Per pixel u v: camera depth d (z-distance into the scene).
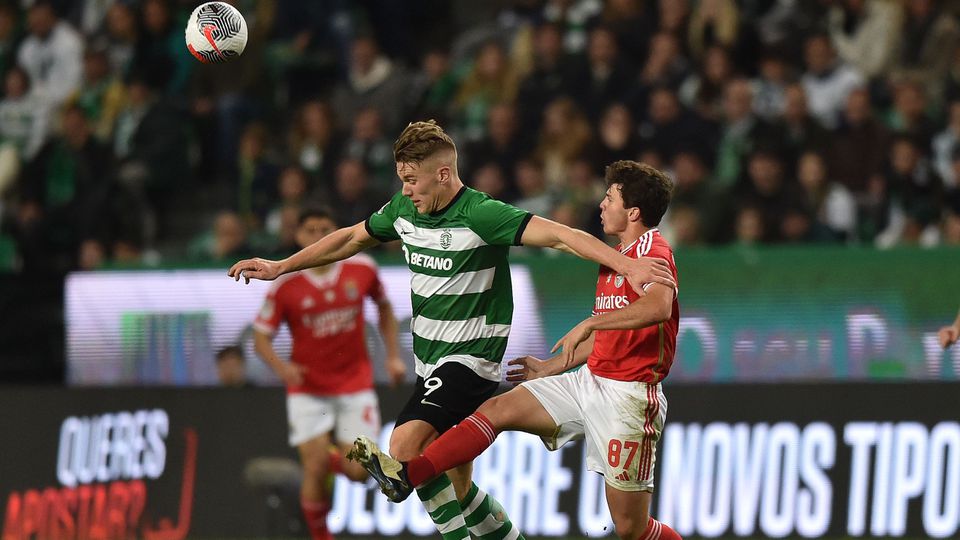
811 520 31.59
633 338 21.70
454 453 21.08
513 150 43.00
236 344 36.25
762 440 32.16
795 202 38.00
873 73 44.69
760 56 45.09
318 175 44.78
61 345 38.06
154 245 47.12
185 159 48.16
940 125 42.28
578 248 20.16
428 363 22.05
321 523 30.98
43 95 51.47
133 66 51.47
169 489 34.91
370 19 51.94
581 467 32.69
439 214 21.39
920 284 32.69
